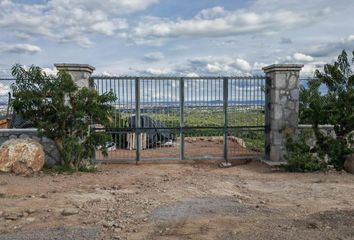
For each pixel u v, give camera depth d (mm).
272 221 6594
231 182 10375
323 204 7832
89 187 9469
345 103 12320
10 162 10617
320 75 13461
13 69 11281
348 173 11711
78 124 11828
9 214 6906
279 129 13391
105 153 12203
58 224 6426
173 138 14516
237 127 13789
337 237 5770
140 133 13461
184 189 9336
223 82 13555
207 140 17578
